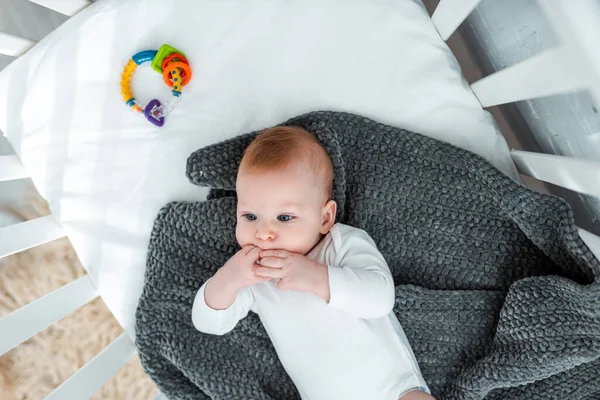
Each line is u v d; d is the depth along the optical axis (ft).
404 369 3.46
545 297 3.46
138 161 4.09
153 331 3.95
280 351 3.58
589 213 3.65
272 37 4.01
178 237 3.97
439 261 3.88
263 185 3.22
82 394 3.72
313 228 3.33
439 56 3.91
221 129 4.07
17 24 4.29
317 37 3.99
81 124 4.10
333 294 3.30
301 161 3.27
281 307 3.52
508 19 3.33
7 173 4.04
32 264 5.12
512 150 3.86
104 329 5.14
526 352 3.57
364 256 3.50
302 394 3.62
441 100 3.92
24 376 5.09
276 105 4.03
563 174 3.20
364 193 3.90
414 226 3.88
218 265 3.95
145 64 4.08
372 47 3.95
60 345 5.13
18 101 4.15
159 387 3.95
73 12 4.11
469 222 3.84
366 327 3.46
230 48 4.04
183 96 4.08
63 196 4.10
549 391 3.79
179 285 3.94
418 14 3.90
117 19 4.06
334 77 3.99
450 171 3.83
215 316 3.54
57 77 4.10
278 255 3.27
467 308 3.83
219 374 3.91
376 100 3.97
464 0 3.34
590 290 3.13
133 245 4.10
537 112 3.55
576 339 3.43
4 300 5.07
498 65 3.76
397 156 3.89
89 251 4.12
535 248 3.78
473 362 3.87
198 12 4.03
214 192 4.00
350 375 3.43
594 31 2.24
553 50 2.61
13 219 4.96
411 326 3.90
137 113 4.09
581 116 3.04
